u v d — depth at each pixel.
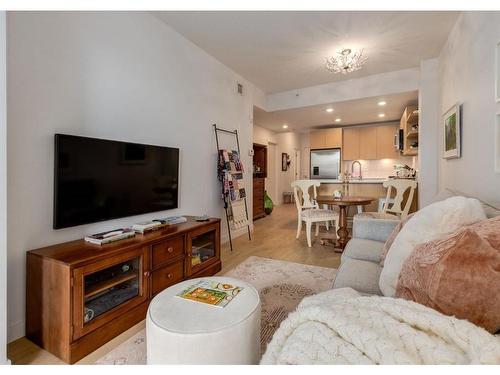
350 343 0.70
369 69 4.00
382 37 3.03
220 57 3.56
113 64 2.24
